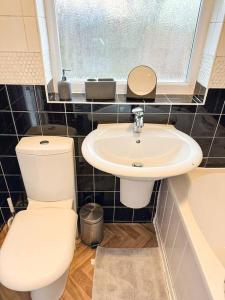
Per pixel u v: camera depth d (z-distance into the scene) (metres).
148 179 1.00
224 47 1.16
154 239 1.66
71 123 1.35
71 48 1.33
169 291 1.29
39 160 1.26
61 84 1.27
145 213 1.75
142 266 1.46
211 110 1.33
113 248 1.58
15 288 0.96
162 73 1.43
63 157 1.26
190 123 1.37
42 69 1.19
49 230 1.18
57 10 1.23
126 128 1.32
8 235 1.15
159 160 1.28
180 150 1.21
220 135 1.41
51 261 1.03
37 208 1.35
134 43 1.33
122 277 1.39
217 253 1.35
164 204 1.50
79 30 1.28
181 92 1.46
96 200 1.66
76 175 1.53
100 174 1.52
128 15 1.25
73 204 1.46
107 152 1.24
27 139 1.31
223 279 0.82
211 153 1.48
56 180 1.33
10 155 1.43
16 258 1.04
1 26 1.09
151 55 1.37
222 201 1.48
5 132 1.36
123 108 1.31
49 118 1.33
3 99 1.26
